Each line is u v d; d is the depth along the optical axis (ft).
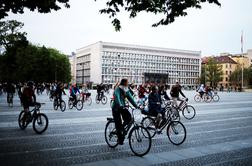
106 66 400.26
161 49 443.73
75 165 20.10
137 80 421.18
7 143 26.81
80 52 472.85
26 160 21.18
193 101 95.96
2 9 25.46
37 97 112.68
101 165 20.17
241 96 142.00
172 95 46.91
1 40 86.94
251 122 43.09
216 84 374.63
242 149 25.31
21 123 34.83
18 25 92.43
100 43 396.98
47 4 24.91
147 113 30.01
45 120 32.40
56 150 24.35
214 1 23.17
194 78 477.77
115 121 24.22
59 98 58.44
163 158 22.15
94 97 120.98
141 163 20.72
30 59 230.07
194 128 36.83
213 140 29.12
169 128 27.63
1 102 82.64
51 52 302.66
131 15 26.17
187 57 470.80
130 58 417.49
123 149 24.98
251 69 319.06
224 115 52.39
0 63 137.28
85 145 26.37
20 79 215.31
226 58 451.12
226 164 20.67
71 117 47.55
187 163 20.81
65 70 304.30
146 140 22.62
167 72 449.48
